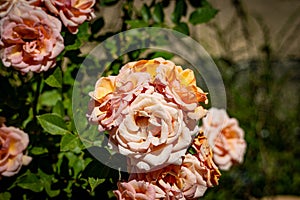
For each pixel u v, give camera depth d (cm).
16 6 77
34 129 90
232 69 176
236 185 163
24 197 91
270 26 239
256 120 175
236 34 188
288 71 192
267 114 183
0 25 77
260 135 178
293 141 189
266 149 182
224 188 159
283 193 187
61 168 89
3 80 90
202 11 99
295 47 216
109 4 102
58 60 86
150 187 73
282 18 249
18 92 92
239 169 164
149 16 102
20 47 78
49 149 91
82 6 80
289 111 192
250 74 182
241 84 180
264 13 254
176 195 74
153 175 73
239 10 191
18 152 82
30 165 90
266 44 189
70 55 89
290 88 198
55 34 78
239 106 173
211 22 179
